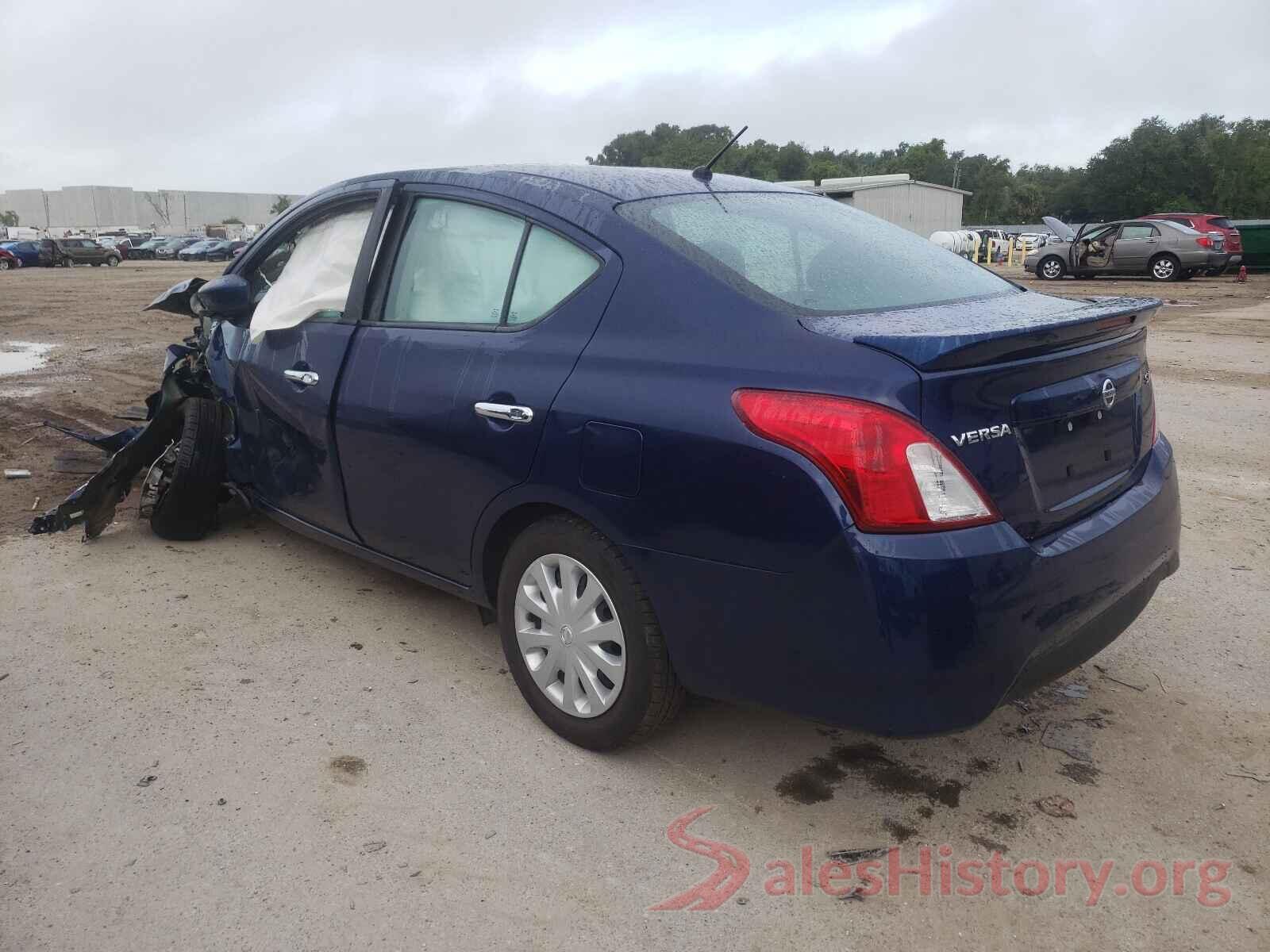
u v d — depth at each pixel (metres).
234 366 4.25
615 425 2.60
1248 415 7.70
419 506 3.29
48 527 4.53
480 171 3.37
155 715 3.15
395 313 3.45
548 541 2.88
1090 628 2.54
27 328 14.46
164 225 130.88
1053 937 2.28
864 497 2.22
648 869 2.49
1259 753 3.01
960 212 51.59
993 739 3.09
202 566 4.39
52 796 2.73
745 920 2.32
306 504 3.90
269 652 3.59
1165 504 2.94
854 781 2.87
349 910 2.32
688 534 2.48
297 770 2.87
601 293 2.80
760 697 2.49
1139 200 77.19
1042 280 24.03
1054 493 2.51
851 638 2.27
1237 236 22.80
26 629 3.73
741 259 2.80
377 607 4.00
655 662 2.69
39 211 130.00
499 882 2.43
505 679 3.44
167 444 4.70
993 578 2.25
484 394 2.96
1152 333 12.90
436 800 2.74
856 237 3.30
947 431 2.25
